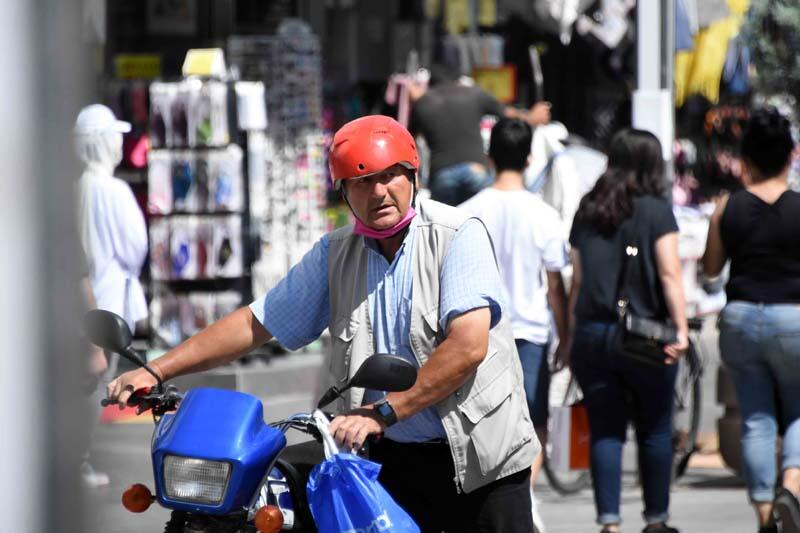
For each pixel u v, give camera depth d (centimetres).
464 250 1164
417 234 1180
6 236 659
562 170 2798
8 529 668
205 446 995
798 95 3669
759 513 1880
